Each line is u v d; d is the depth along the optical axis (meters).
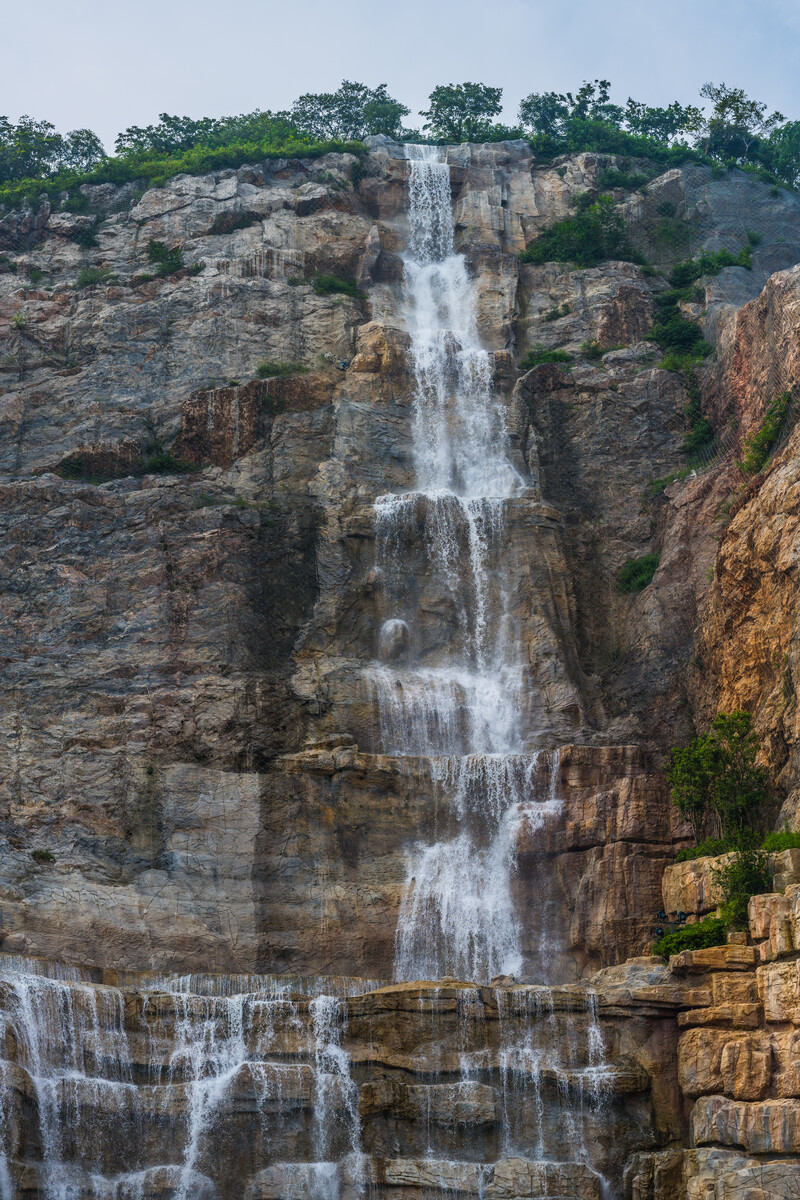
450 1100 35.44
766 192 78.56
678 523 56.16
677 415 62.12
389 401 63.06
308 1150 35.06
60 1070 35.00
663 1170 34.09
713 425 60.38
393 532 56.97
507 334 69.06
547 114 93.12
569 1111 35.88
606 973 39.19
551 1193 33.81
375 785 48.19
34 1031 34.84
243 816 47.28
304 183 75.38
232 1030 36.84
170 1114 35.12
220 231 71.19
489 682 54.12
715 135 89.12
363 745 51.00
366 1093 35.41
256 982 40.16
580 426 62.72
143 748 48.47
